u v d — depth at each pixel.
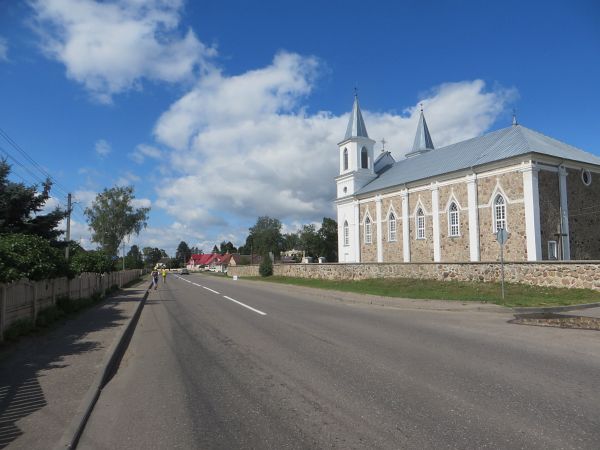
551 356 8.20
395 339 10.26
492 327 11.97
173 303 22.59
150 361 8.75
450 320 13.59
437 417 5.07
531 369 7.22
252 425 5.00
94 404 6.03
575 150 35.38
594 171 33.62
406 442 4.39
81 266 21.20
